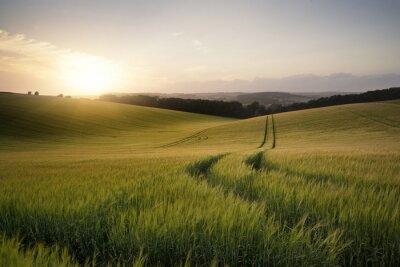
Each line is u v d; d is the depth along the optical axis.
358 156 16.66
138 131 85.69
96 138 72.12
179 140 65.75
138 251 3.45
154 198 4.95
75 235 4.01
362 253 3.64
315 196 4.89
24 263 2.53
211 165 13.64
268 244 3.36
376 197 4.86
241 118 150.38
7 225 4.42
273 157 16.59
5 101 97.12
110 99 176.75
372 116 65.56
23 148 54.00
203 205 4.23
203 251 3.43
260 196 5.93
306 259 3.24
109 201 4.77
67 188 6.07
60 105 104.88
